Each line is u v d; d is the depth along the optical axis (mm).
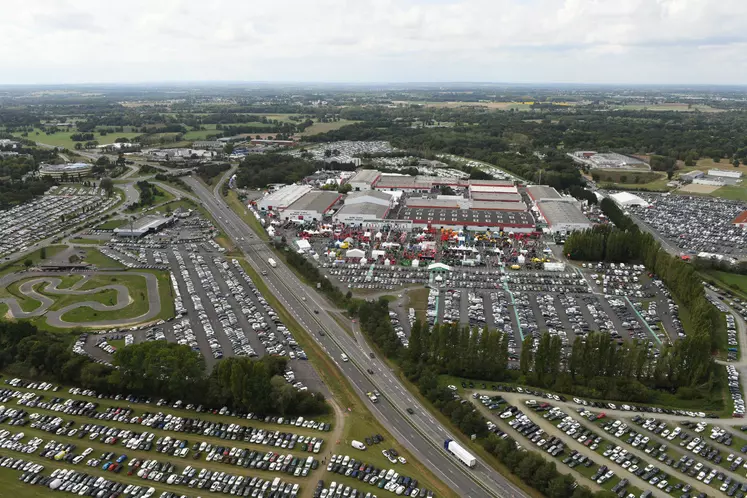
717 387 156375
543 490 112750
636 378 158500
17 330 172625
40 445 129250
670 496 112938
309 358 167500
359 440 129625
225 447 127750
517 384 156375
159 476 118125
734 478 118812
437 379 157875
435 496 112312
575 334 185250
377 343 176375
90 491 114250
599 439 131000
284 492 112750
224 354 168750
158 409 144000
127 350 148500
